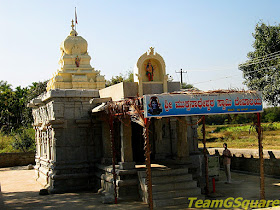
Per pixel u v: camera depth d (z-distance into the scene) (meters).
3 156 27.97
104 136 15.45
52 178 15.45
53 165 15.77
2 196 15.11
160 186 11.95
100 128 16.42
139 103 10.50
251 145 26.05
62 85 19.58
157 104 9.65
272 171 16.09
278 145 24.95
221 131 42.25
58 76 19.62
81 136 16.14
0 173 23.89
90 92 16.28
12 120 51.47
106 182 13.99
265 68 27.83
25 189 17.00
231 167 19.12
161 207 11.20
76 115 16.11
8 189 17.22
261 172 10.76
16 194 15.58
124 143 13.16
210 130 44.28
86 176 15.79
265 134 33.88
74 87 19.69
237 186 14.32
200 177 14.41
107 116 13.22
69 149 15.88
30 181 19.72
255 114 10.87
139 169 13.17
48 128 16.94
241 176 17.03
